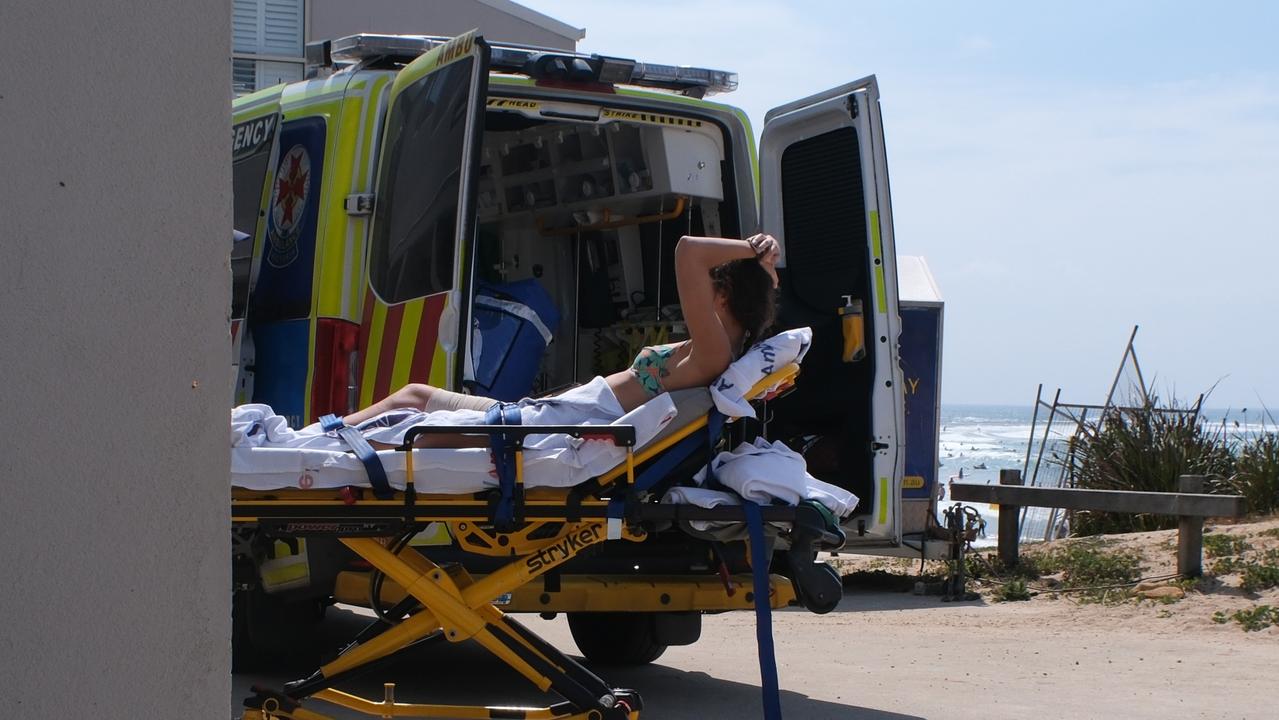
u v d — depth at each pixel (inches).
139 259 103.7
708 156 270.4
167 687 103.4
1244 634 275.6
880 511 257.4
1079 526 446.3
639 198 274.8
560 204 290.7
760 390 168.2
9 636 99.0
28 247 100.4
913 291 406.0
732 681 236.1
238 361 245.4
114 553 102.1
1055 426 479.5
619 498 158.9
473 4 585.0
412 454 154.2
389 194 228.4
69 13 102.1
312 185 239.3
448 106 213.9
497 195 304.5
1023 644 271.1
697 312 168.6
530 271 304.3
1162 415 453.4
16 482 99.3
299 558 211.9
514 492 154.8
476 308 250.4
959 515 353.1
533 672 161.5
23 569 99.3
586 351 302.8
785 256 272.8
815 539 161.8
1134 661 247.6
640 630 253.1
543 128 283.3
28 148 100.7
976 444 3415.4
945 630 294.2
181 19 105.7
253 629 229.3
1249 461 430.0
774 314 179.3
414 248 218.2
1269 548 343.3
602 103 254.7
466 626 160.1
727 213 272.2
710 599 202.5
